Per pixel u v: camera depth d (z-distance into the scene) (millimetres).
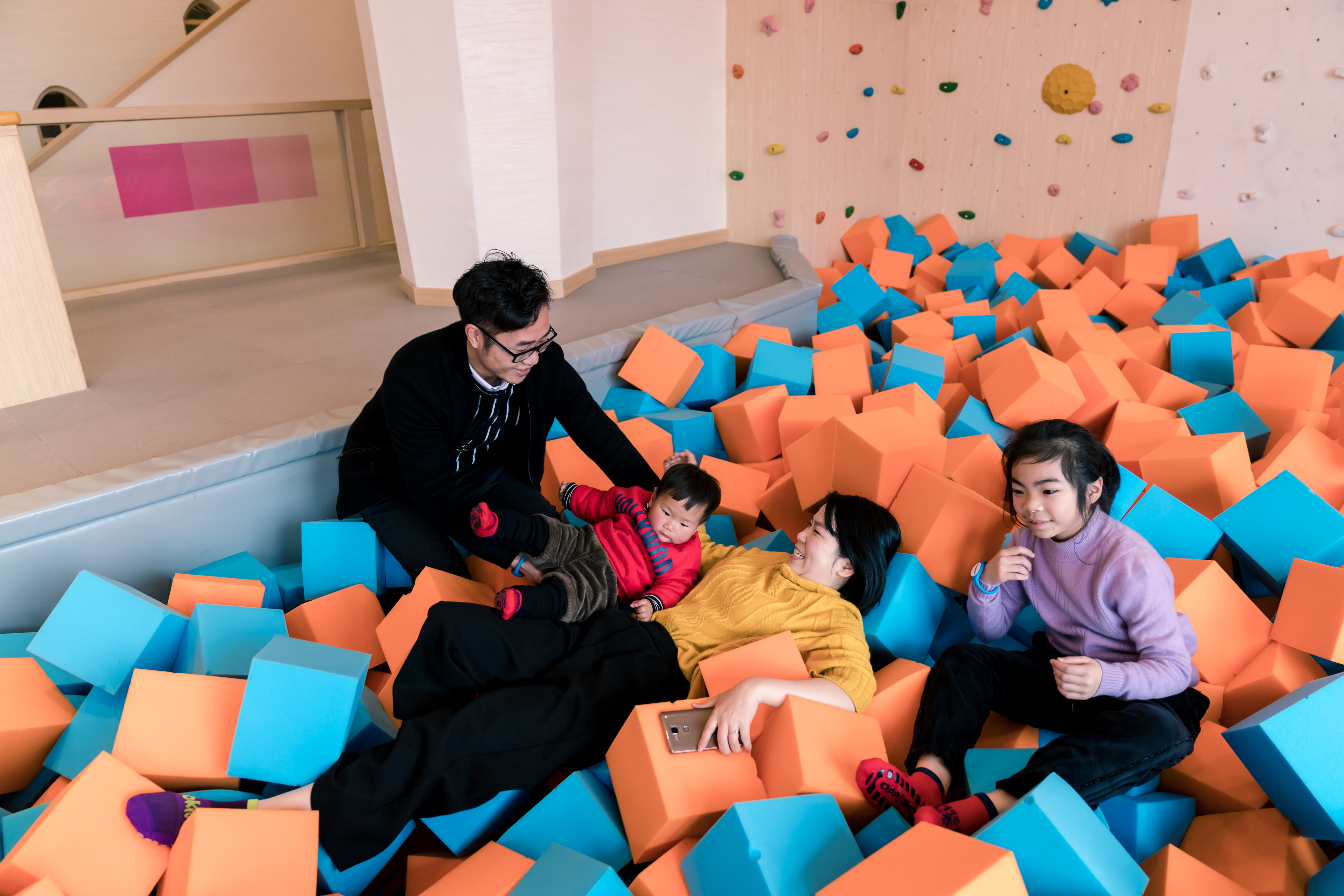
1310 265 3850
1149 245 4344
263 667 1307
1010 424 2475
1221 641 1666
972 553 1873
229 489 2053
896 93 5008
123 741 1354
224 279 4148
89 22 5699
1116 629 1517
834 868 1152
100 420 2297
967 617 1891
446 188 3336
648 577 1854
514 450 2016
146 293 3885
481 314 1547
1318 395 2547
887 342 3912
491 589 2029
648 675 1567
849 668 1519
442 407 1758
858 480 2064
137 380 2617
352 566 2021
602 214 4219
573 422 2016
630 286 3783
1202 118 4172
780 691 1404
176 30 6000
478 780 1374
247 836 1204
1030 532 1646
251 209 4586
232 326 3258
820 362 2859
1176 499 1898
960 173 5055
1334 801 1238
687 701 1406
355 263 4500
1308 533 1802
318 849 1264
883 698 1566
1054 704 1551
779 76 4398
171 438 2174
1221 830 1367
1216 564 1721
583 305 3432
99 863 1199
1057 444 1486
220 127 4348
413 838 1492
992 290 4297
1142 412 2449
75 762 1469
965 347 3268
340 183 4688
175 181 4297
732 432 2637
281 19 5266
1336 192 3879
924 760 1442
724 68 4551
